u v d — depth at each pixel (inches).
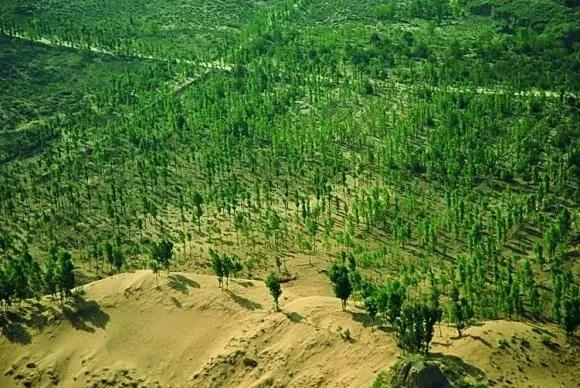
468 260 6574.8
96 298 5861.2
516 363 4598.9
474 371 4404.5
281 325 5147.6
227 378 4995.1
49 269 6146.7
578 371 4687.5
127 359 5378.9
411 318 4517.7
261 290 5738.2
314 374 4660.4
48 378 5369.1
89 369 5339.6
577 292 5497.1
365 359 4598.9
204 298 5639.8
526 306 5885.8
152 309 5664.4
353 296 5831.7
